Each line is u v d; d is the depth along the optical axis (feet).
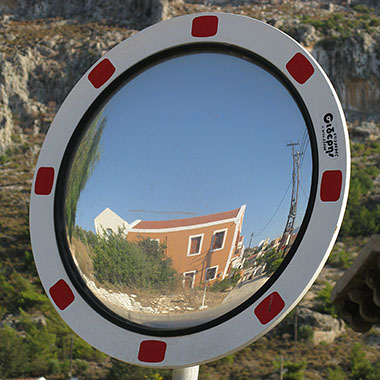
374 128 269.64
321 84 8.66
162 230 9.55
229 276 8.72
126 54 10.57
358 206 231.91
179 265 9.27
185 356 8.40
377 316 11.73
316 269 7.89
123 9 310.04
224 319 8.31
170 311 8.97
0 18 305.94
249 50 9.50
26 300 196.95
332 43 282.97
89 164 10.33
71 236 9.93
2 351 176.65
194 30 10.09
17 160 256.11
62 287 9.56
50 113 273.13
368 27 291.58
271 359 177.27
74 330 9.21
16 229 223.51
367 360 175.52
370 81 278.87
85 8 311.88
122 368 166.30
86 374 172.86
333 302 12.35
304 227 8.14
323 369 172.55
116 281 9.60
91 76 10.69
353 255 215.92
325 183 8.20
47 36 297.33
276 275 8.10
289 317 189.37
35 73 282.97
